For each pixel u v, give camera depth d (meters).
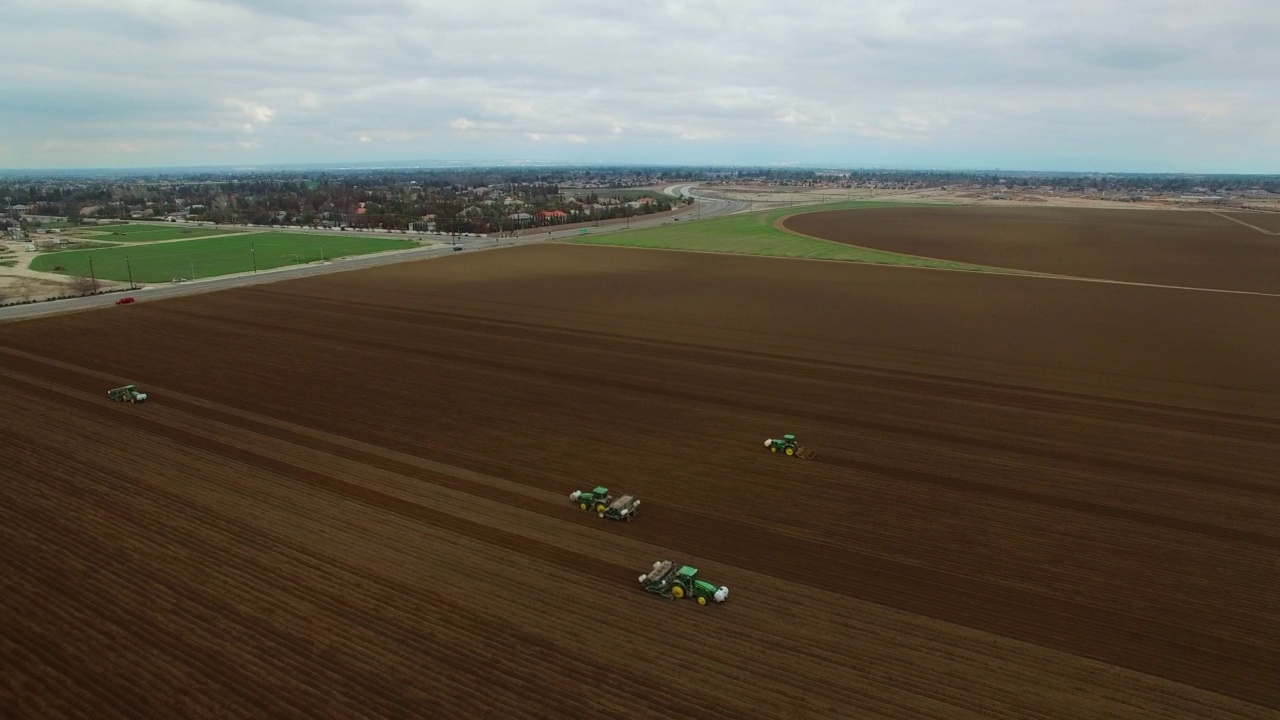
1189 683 18.94
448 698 18.12
